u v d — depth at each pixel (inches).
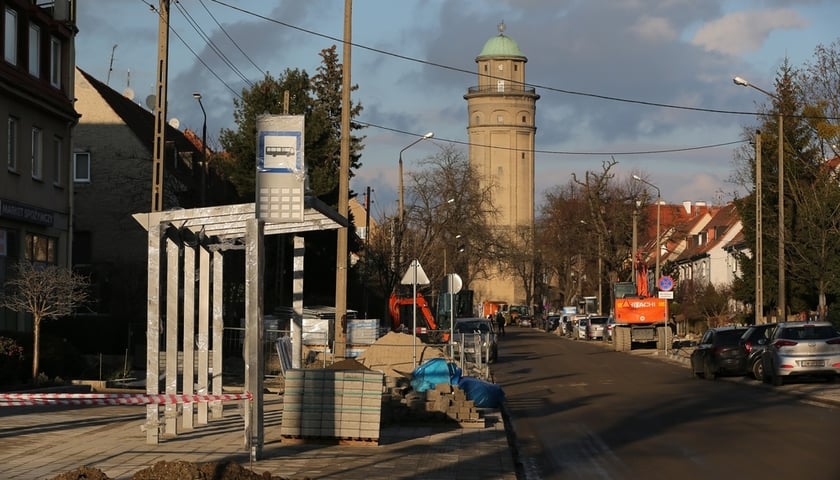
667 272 3221.0
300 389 599.2
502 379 1311.5
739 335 1284.4
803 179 1859.0
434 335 1710.1
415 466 520.1
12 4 1186.6
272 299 1774.1
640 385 1187.9
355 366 746.8
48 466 492.7
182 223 593.3
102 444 578.9
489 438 643.5
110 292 1680.6
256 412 527.8
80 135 1879.9
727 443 641.0
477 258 2746.1
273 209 538.9
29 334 1050.7
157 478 413.7
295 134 540.7
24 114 1222.9
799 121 1844.2
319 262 2020.2
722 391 1085.1
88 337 1460.4
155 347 583.2
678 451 607.2
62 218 1332.4
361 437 595.5
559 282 4037.9
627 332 2171.5
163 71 913.5
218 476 419.5
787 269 1658.5
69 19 1349.7
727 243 3415.4
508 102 4362.7
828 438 663.8
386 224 2260.1
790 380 1221.1
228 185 1936.5
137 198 1860.2
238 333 1333.7
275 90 1867.6
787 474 512.4
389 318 1978.3
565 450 622.2
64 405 814.5
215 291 678.5
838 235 1553.9
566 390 1118.4
